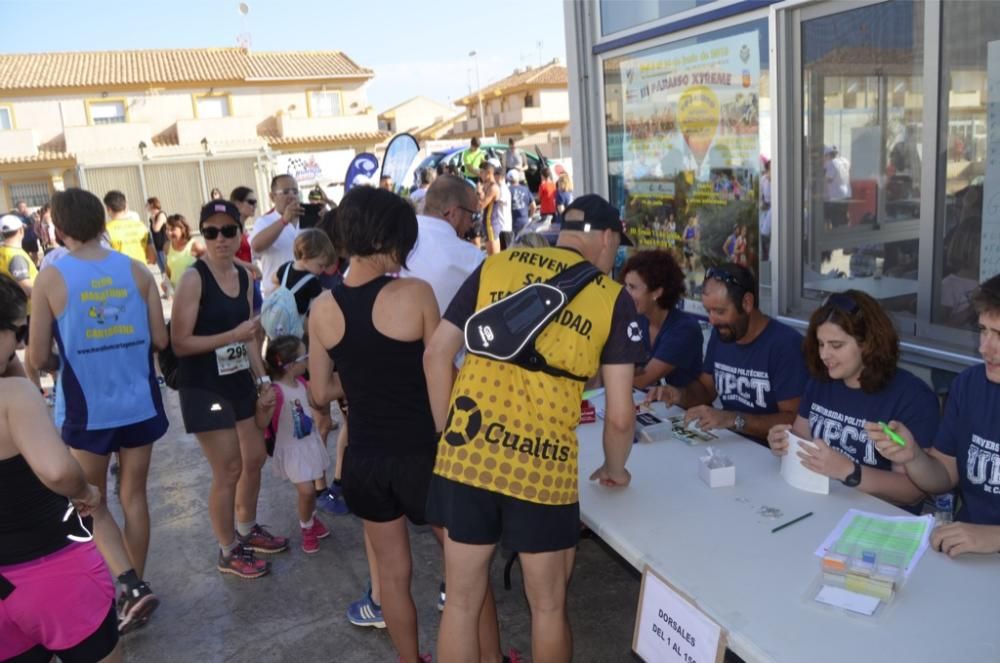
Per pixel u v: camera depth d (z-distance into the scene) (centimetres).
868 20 343
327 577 357
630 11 471
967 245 321
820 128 376
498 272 199
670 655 185
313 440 374
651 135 476
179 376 339
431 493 199
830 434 256
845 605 170
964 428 222
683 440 274
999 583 178
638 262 341
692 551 198
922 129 329
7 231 639
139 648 309
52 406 643
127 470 324
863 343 240
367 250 222
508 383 188
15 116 3192
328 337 231
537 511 187
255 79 3534
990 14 299
